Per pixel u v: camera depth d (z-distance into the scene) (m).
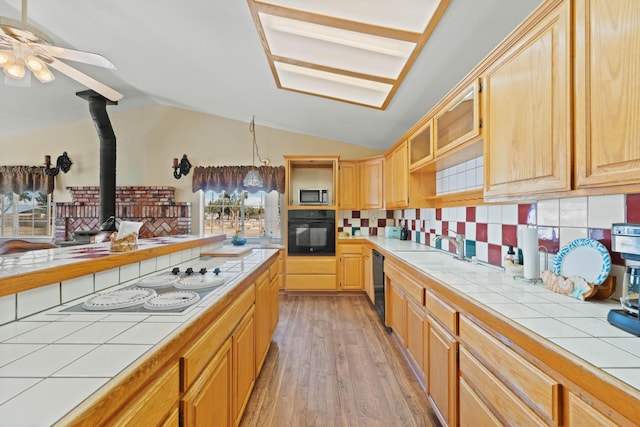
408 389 2.01
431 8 1.62
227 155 4.93
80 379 0.62
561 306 1.14
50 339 0.82
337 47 2.21
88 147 4.88
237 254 2.47
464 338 1.29
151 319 0.99
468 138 1.74
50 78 2.20
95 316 1.02
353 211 4.86
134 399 0.69
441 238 2.51
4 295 0.94
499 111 1.43
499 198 1.43
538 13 1.15
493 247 2.08
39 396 0.56
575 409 0.72
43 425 0.47
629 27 0.81
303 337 2.86
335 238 4.34
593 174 0.93
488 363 1.10
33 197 4.90
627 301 0.94
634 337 0.85
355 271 4.35
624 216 1.15
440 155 2.22
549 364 0.80
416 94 2.59
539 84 1.16
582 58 0.96
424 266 2.05
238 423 1.52
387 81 2.51
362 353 2.53
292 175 4.88
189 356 0.94
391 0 1.64
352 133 4.28
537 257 1.52
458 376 1.37
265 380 2.12
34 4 2.46
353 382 2.10
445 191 2.84
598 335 0.87
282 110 3.88
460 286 1.46
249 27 2.18
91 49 3.07
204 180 4.80
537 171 1.17
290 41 2.23
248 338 1.74
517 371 0.93
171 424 0.85
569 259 1.35
